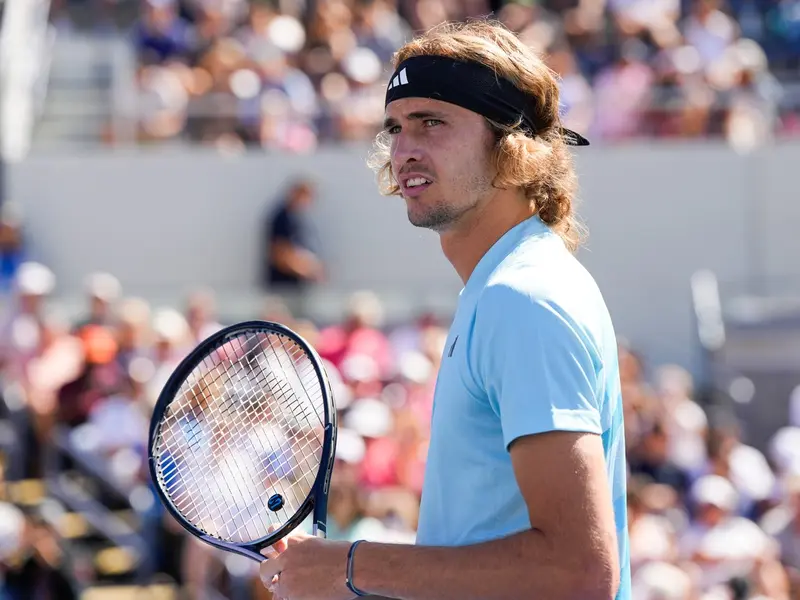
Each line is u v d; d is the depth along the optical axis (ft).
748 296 87.81
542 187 20.22
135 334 65.82
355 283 86.33
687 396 72.54
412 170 19.74
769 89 91.66
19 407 64.03
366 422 58.90
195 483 23.08
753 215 88.89
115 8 100.83
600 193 88.58
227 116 87.56
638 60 94.07
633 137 89.71
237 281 85.97
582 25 95.91
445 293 81.66
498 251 19.48
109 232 85.40
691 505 63.57
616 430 19.49
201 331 71.72
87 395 63.87
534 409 17.22
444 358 19.34
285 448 23.47
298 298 78.95
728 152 88.79
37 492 62.28
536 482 17.11
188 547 57.41
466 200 19.70
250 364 24.08
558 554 16.74
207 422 23.63
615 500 19.65
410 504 55.26
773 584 58.49
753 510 65.98
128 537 60.44
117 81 88.38
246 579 55.57
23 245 83.87
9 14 92.12
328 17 92.12
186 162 86.02
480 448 18.45
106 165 85.56
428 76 19.58
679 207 88.74
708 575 58.29
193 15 92.79
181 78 87.92
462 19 101.86
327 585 18.16
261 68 88.58
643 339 87.97
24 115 88.48
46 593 57.21
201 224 85.97
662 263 88.53
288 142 87.51
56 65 90.89
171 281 85.61
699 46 94.38
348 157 86.79
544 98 20.08
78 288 84.89
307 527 39.91
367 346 71.72
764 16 101.30
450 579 17.33
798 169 88.89
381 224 86.43
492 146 19.65
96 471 61.41
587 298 18.51
